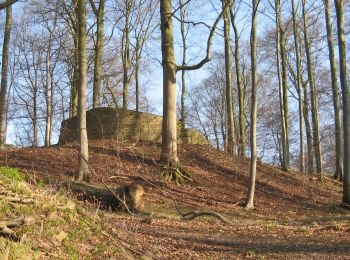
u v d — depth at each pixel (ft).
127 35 79.71
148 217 34.01
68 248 19.74
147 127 67.31
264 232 33.30
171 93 53.42
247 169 64.23
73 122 66.90
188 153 65.51
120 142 58.39
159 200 45.03
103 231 24.09
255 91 48.16
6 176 23.57
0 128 65.31
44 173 45.78
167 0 54.03
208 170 61.26
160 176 51.70
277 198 56.49
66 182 37.88
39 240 19.03
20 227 19.21
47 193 24.34
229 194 53.11
